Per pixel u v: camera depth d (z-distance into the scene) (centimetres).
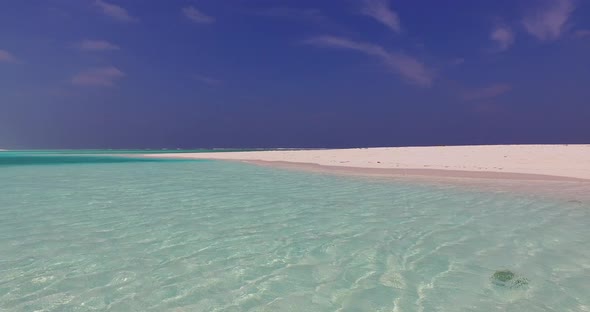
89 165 2705
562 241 605
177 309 371
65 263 499
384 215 826
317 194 1148
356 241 617
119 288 421
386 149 3775
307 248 577
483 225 725
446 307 373
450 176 1686
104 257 526
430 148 3503
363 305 379
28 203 961
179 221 758
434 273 467
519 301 384
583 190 1210
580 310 364
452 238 632
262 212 859
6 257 520
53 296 398
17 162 3155
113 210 872
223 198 1066
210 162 3136
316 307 375
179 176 1772
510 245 586
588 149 2559
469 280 442
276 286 429
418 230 688
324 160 2958
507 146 3244
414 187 1319
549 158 2234
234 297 399
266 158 3566
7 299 389
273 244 598
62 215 809
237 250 566
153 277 454
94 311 365
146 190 1233
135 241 607
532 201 1007
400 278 452
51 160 3569
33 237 625
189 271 476
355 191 1220
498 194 1139
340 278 454
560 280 438
